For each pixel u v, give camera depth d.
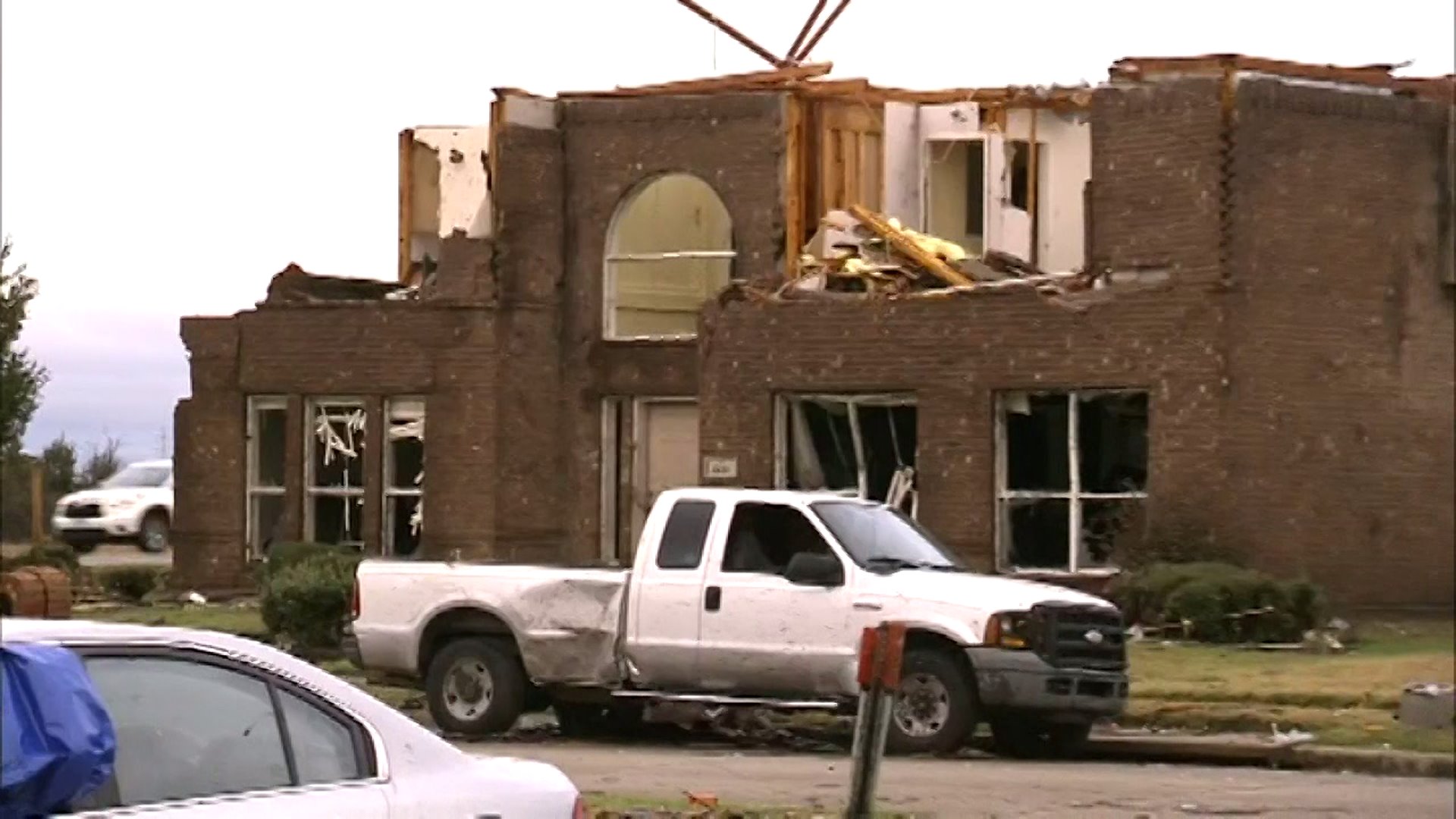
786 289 38.16
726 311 37.97
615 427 41.91
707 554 23.05
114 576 42.91
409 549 41.94
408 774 9.65
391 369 41.62
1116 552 34.97
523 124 41.66
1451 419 36.66
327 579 31.03
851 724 25.11
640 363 41.41
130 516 59.03
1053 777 20.64
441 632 24.14
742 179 40.53
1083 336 35.22
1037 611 21.98
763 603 22.67
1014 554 36.06
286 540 42.31
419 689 25.50
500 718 23.75
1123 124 35.28
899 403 37.06
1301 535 34.91
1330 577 35.19
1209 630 31.77
